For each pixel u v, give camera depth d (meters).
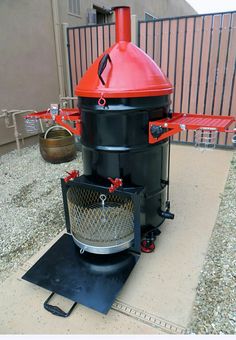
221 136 3.71
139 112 1.38
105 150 1.45
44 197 2.47
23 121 3.78
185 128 1.36
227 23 3.28
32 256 1.70
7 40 3.32
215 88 3.62
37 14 3.70
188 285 1.43
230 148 3.71
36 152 3.73
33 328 1.22
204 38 3.46
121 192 1.40
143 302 1.34
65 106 4.28
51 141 3.12
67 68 4.46
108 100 1.33
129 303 1.33
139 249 1.50
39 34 3.79
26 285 1.46
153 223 1.74
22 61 3.59
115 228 1.43
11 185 2.72
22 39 3.53
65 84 4.50
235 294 1.37
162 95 1.44
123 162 1.46
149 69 1.40
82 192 1.64
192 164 3.16
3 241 1.85
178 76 3.79
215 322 1.23
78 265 1.47
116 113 1.35
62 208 2.28
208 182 2.66
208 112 3.77
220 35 3.36
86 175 1.63
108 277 1.38
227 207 2.19
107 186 1.46
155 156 1.57
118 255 1.52
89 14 4.74
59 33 4.14
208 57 3.52
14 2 3.32
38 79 3.90
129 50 1.40
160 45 3.75
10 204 2.35
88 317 1.27
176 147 3.86
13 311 1.31
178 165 3.14
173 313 1.28
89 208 1.52
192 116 1.65
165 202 1.90
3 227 2.01
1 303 1.35
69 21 4.33
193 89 3.75
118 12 1.39
